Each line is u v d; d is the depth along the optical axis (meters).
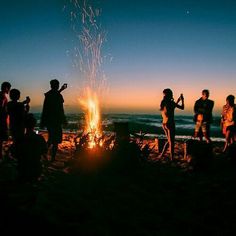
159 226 3.62
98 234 3.36
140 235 3.38
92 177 5.39
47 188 4.73
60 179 5.23
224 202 4.33
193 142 6.21
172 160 6.88
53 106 6.46
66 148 8.21
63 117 6.55
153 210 4.07
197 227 3.60
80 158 5.83
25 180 4.20
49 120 6.43
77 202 4.25
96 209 4.04
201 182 5.26
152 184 5.18
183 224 3.68
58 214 3.81
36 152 4.26
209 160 6.02
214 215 3.92
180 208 4.15
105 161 5.71
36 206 3.89
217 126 25.34
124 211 4.00
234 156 6.43
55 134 6.45
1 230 3.16
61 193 4.56
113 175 5.62
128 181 5.30
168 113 6.89
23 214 3.46
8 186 4.03
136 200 4.41
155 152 7.80
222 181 5.28
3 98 6.11
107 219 3.75
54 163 6.30
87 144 6.11
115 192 4.72
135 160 5.81
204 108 7.32
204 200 4.42
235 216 3.88
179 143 9.72
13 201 3.69
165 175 5.74
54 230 3.32
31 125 4.31
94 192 4.68
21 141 4.25
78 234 3.32
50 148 7.76
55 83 6.54
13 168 5.36
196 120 7.42
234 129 7.55
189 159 6.12
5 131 6.16
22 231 3.20
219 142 10.64
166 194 4.69
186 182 5.28
